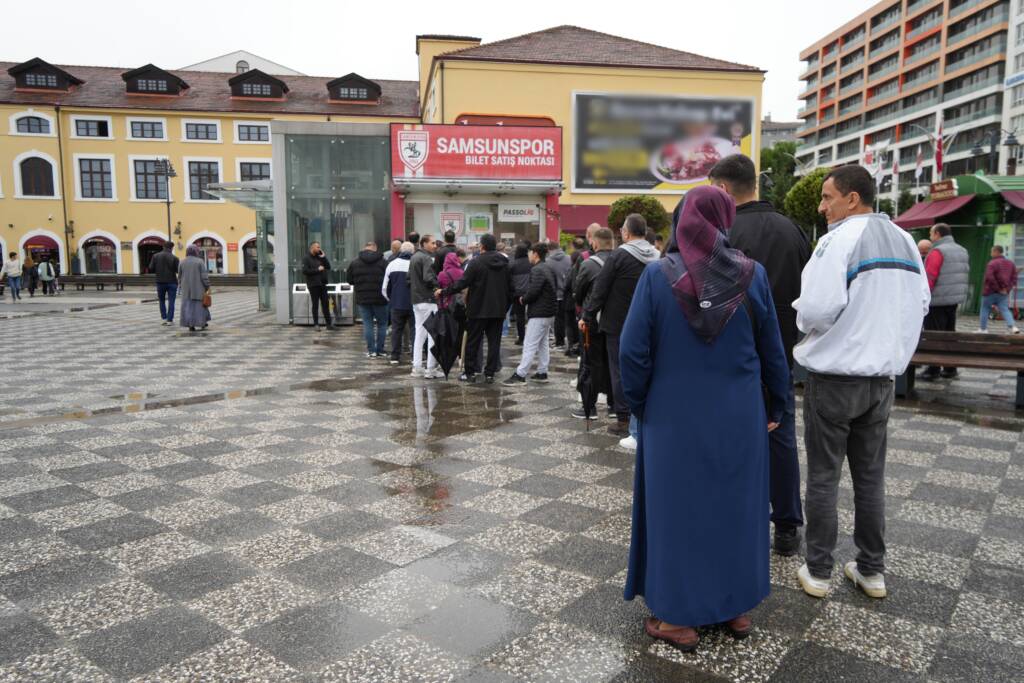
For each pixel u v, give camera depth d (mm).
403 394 7742
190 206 46188
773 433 3471
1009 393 7773
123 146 44938
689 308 2553
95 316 18750
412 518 3980
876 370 2852
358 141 16125
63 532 3756
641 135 28359
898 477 4719
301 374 9188
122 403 7199
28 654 2602
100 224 45156
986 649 2652
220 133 45906
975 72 70188
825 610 2969
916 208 17906
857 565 3170
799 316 2982
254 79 46969
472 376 8578
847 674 2498
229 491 4426
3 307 22109
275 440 5695
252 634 2746
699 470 2582
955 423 6281
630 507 4172
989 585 3178
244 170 46562
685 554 2596
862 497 3068
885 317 2855
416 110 48281
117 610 2934
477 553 3516
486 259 8266
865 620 2881
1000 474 4785
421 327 8930
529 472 4848
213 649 2639
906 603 3021
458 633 2762
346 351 11633
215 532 3764
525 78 29641
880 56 85000
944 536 3727
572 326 10906
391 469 4902
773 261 3771
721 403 2584
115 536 3703
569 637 2740
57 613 2908
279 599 3029
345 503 4219
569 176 28375
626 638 2736
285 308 16156
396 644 2676
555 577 3260
